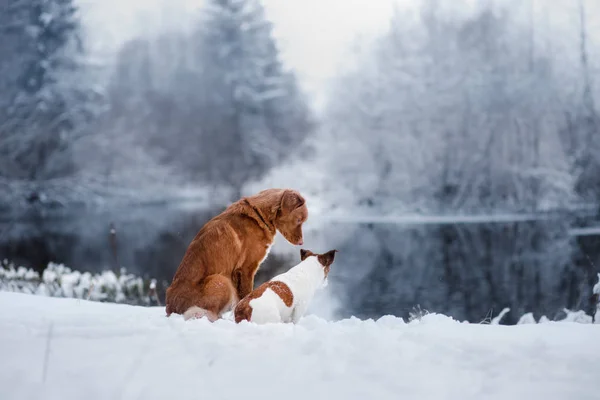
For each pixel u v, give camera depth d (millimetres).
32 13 51469
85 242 26125
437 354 3387
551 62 44219
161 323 4496
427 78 45469
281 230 5777
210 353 3439
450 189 42031
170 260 20344
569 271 17641
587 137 41781
